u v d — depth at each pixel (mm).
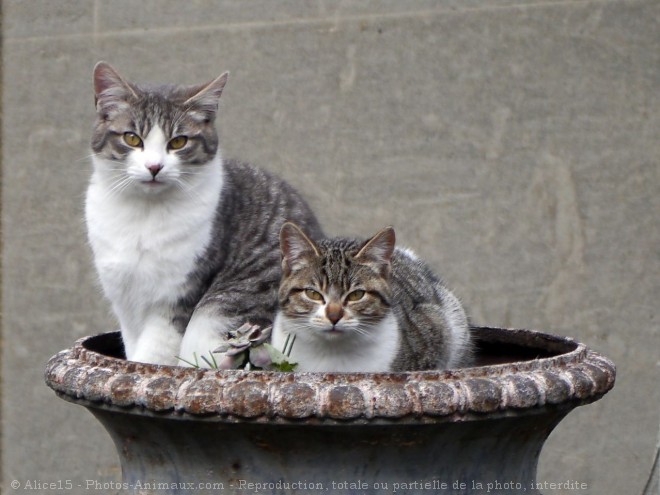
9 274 9453
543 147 8695
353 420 4086
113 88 6055
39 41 9156
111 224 5977
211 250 5996
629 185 8648
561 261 8766
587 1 8516
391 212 8859
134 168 5828
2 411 9555
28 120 9266
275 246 6121
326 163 8875
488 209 8797
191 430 4328
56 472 9648
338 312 5109
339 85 8820
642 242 8672
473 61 8688
